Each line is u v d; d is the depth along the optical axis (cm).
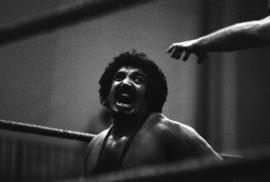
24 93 1034
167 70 1122
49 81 1053
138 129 288
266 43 262
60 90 1057
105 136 299
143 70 297
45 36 1054
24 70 1037
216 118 1135
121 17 1095
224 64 1148
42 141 1004
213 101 1143
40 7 994
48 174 965
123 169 276
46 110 1044
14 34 100
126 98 289
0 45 103
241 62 1160
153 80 297
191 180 102
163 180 106
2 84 1022
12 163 968
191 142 286
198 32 1118
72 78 1062
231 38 269
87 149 308
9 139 962
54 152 975
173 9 1129
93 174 288
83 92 1063
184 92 1130
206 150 288
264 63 1148
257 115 1170
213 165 99
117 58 306
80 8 102
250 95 1179
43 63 1050
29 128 364
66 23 102
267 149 99
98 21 1081
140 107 290
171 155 284
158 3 1115
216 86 1147
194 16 1126
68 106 1055
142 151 278
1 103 1016
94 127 921
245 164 96
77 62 1067
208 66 1145
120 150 282
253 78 1172
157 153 279
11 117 1019
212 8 1118
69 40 1068
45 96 1048
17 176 941
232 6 1095
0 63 1023
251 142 1149
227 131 1145
